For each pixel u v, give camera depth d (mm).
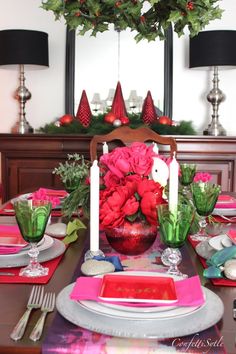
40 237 1089
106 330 769
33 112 3518
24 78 3271
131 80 3420
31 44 3041
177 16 1352
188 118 3473
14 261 1146
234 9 3375
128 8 1349
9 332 796
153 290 881
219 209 1723
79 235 1475
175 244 1063
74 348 740
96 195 1139
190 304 823
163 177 1188
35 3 3432
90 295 853
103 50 3418
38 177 3168
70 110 3449
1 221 1595
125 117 3211
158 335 754
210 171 3104
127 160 1187
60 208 1810
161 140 2250
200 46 3021
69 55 3424
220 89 3443
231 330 808
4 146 3150
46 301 917
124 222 1188
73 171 1753
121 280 915
